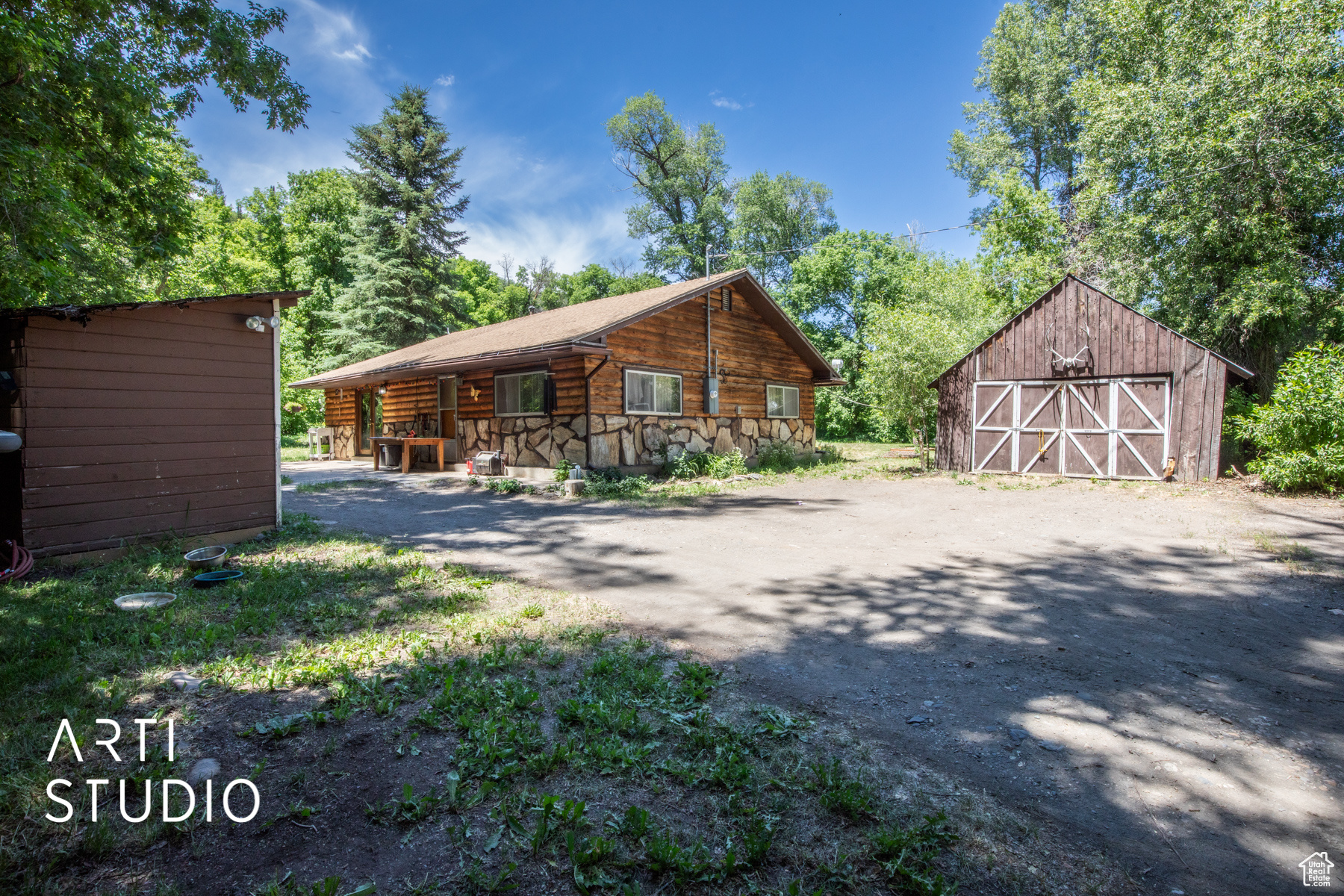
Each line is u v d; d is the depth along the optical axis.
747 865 2.04
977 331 19.98
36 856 2.08
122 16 8.94
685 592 5.32
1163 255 15.39
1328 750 2.82
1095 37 24.16
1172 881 2.01
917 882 1.94
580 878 1.98
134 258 11.03
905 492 11.59
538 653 3.83
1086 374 12.59
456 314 31.16
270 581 5.34
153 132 9.72
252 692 3.29
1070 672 3.68
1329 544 6.66
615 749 2.68
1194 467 11.33
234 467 7.11
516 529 8.12
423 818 2.30
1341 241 14.13
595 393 12.73
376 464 16.47
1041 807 2.40
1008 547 6.96
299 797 2.43
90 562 5.91
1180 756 2.78
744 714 3.11
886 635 4.29
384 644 3.98
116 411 6.15
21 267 7.50
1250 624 4.47
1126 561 6.24
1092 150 17.75
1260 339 14.99
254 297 7.17
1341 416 9.29
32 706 3.03
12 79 7.12
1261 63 13.47
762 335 17.67
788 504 10.27
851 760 2.71
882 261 33.75
